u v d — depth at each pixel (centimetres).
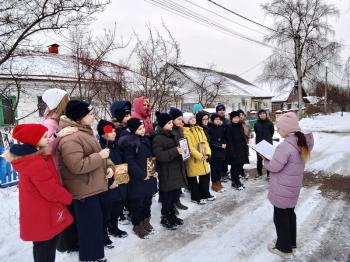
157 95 864
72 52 765
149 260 353
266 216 479
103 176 327
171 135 442
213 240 401
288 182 346
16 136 252
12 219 457
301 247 377
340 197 562
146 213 423
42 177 254
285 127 352
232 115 630
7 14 585
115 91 822
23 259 356
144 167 405
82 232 325
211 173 618
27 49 657
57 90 342
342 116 2970
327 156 953
